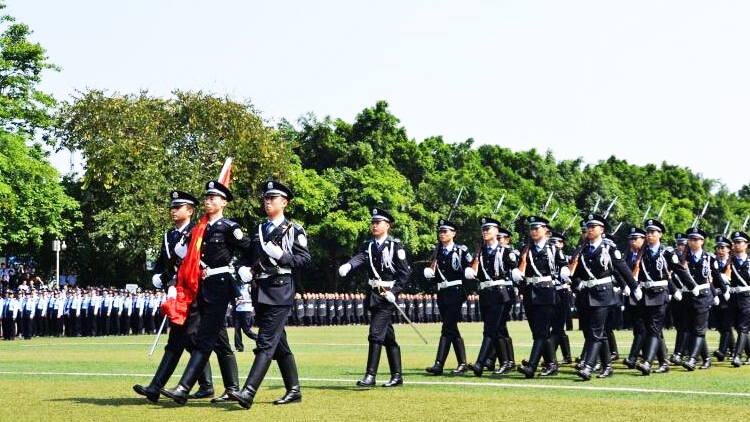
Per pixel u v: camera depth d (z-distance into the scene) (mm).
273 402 11531
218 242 11609
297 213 50375
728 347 19344
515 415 10398
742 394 12531
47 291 35625
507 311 16250
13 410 10719
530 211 63719
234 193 45125
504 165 75688
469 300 48906
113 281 50406
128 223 42000
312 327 42125
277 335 11414
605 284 15172
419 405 11281
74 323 34969
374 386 13453
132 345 26188
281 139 47750
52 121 45156
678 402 11602
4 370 16312
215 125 44906
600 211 72312
